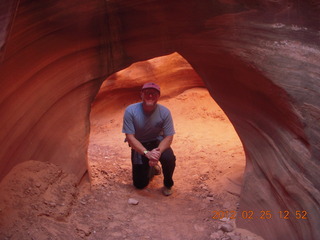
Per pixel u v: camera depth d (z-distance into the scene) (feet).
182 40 10.41
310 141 7.89
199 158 16.57
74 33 10.43
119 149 18.56
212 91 11.10
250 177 10.41
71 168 11.87
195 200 12.48
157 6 10.01
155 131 12.25
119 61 11.39
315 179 7.75
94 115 24.34
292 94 8.14
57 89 11.05
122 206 11.60
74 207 10.91
